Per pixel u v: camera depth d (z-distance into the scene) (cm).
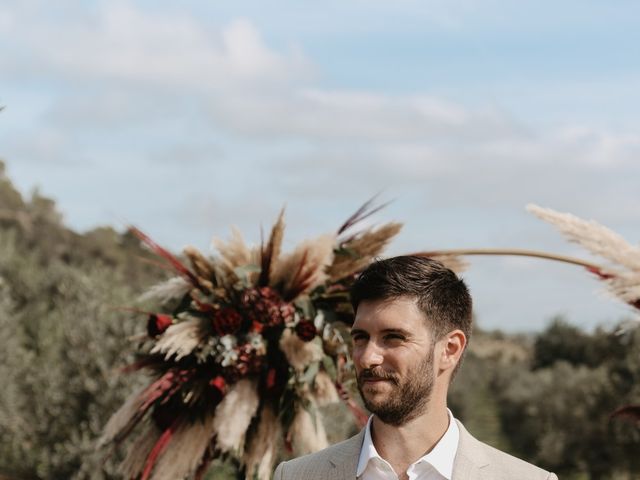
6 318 1692
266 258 394
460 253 327
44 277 2038
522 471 215
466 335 217
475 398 3894
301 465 231
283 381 385
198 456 383
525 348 7175
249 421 371
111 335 1391
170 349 376
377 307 209
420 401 210
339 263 395
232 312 380
